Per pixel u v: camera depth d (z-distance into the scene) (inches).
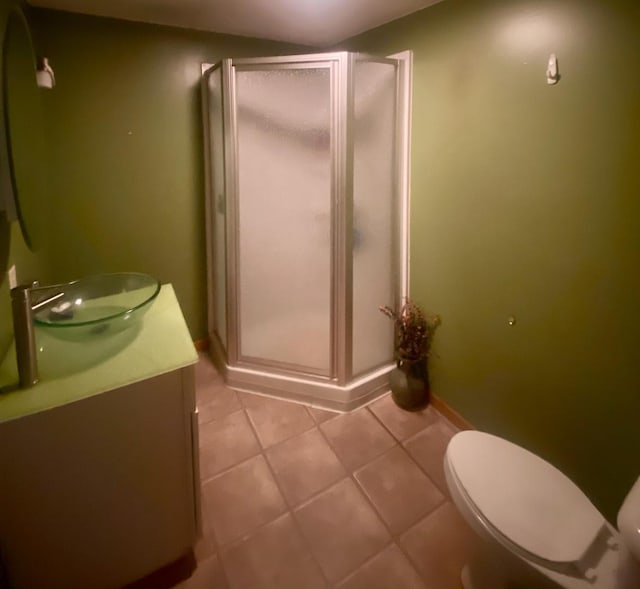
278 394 88.4
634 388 49.7
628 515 35.0
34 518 39.9
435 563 54.6
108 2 72.0
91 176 84.1
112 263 90.4
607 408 53.1
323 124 74.2
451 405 81.0
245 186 81.6
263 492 65.1
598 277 51.8
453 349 77.8
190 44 86.6
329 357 84.0
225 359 94.5
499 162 62.5
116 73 81.6
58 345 47.1
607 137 48.3
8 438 36.7
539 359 61.5
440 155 73.2
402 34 77.0
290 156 77.7
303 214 79.7
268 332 88.6
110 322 47.7
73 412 39.1
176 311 57.7
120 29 80.1
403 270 86.7
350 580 52.4
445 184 73.2
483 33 61.7
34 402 37.6
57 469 39.8
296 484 66.8
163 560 49.6
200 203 97.3
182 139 91.4
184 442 46.9
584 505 45.6
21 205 47.1
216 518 60.5
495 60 60.5
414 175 80.0
